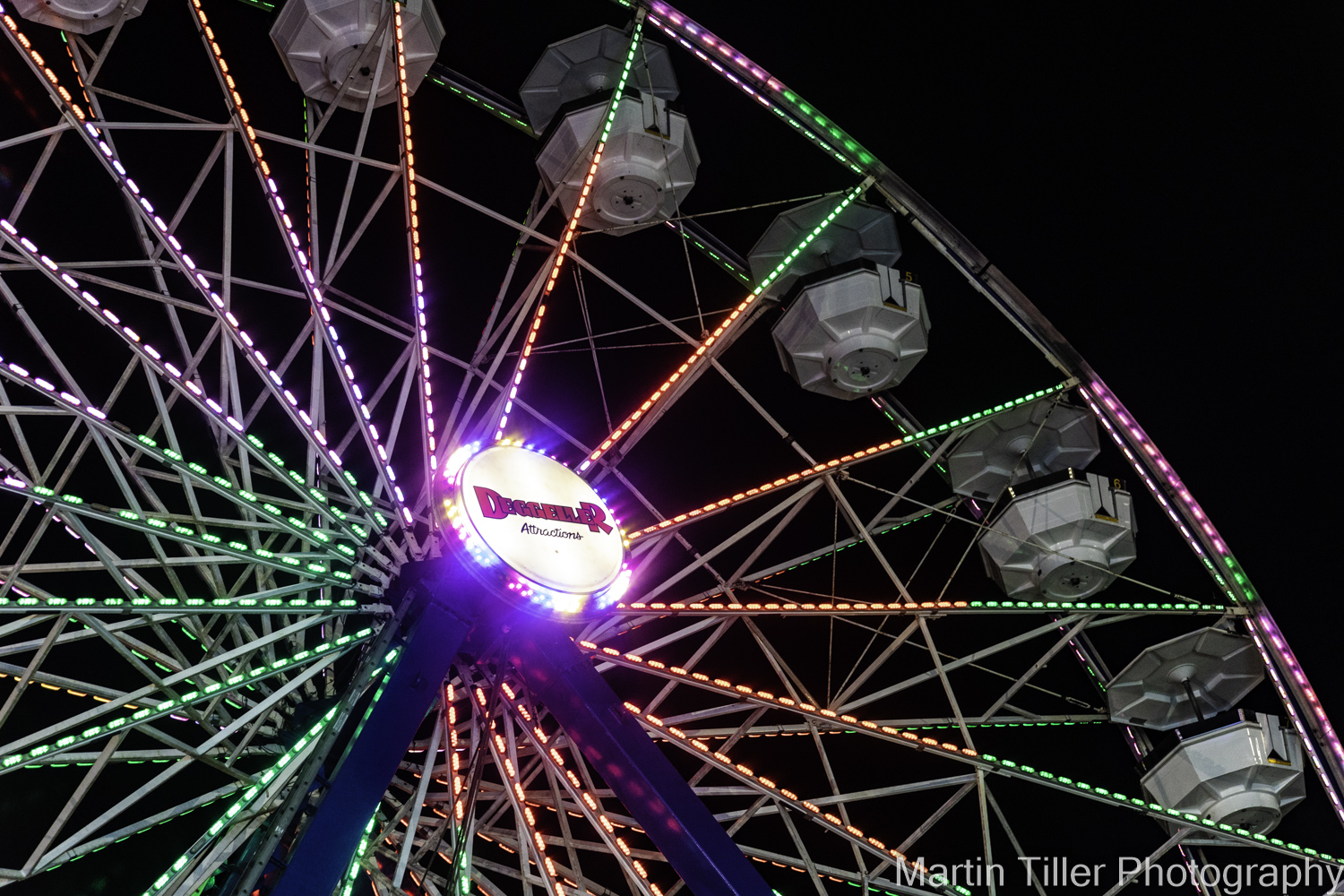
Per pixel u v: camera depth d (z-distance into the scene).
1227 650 20.52
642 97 19.27
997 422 21.58
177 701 13.70
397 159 21.66
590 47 19.73
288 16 18.19
